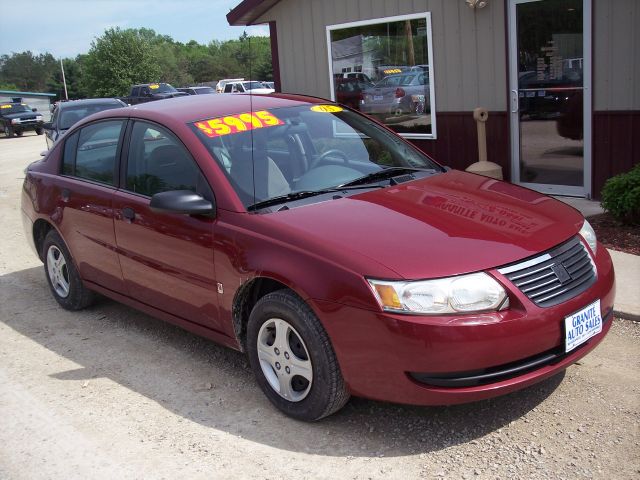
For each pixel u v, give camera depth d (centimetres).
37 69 15588
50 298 625
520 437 345
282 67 1117
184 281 427
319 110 491
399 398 329
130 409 407
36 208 573
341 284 333
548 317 329
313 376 354
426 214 374
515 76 841
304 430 369
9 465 360
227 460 347
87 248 518
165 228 431
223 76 5562
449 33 894
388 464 332
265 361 387
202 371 451
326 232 358
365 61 1009
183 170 433
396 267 326
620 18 728
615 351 428
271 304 367
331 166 444
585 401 373
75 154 543
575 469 316
